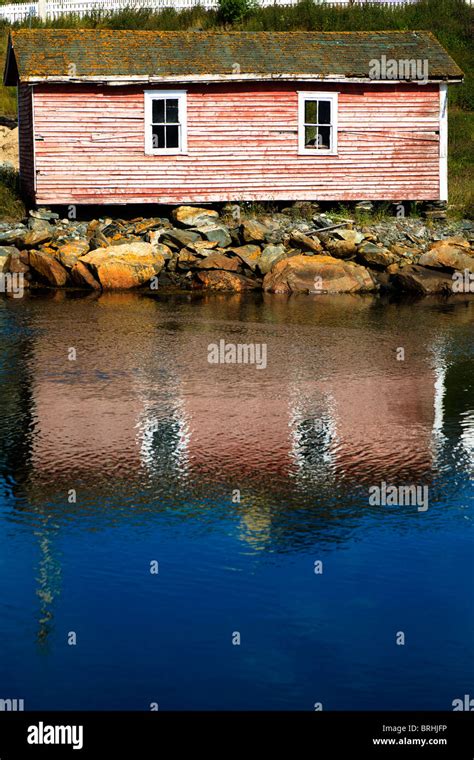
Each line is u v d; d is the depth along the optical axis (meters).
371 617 8.70
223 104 27.47
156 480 11.89
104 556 9.84
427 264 26.34
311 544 10.18
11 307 22.61
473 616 8.73
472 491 11.69
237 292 25.25
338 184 28.41
